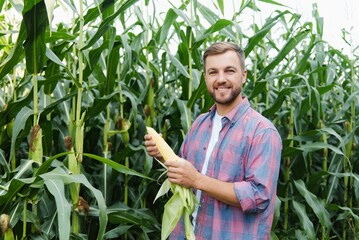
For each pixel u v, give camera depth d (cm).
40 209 336
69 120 355
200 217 265
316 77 470
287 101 529
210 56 259
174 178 239
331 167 457
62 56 328
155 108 441
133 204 409
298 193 457
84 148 419
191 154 283
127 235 397
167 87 540
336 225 521
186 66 416
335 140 511
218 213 256
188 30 371
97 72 386
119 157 365
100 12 287
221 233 254
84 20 308
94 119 411
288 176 445
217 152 262
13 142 284
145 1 430
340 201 513
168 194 412
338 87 470
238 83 258
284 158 446
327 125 466
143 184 396
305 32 388
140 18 397
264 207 244
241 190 238
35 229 292
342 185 514
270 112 414
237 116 263
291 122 458
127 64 364
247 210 241
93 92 421
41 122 321
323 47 485
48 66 328
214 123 278
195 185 239
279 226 476
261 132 251
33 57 268
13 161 326
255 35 368
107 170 359
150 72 442
